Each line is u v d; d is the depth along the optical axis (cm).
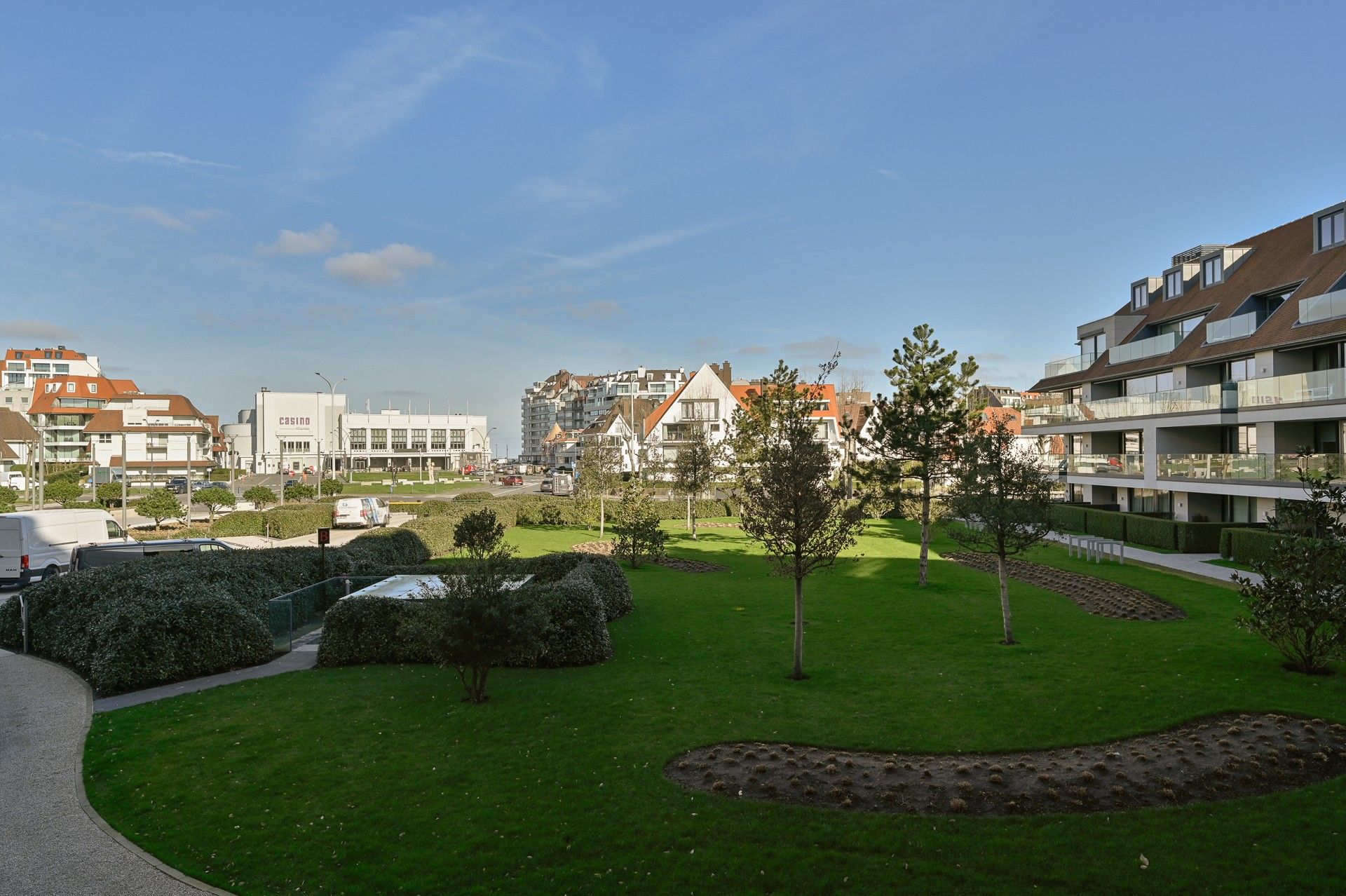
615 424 9281
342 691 1326
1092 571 2594
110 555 2450
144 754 1043
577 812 848
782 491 1384
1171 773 923
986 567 2806
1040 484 1677
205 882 736
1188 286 3928
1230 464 2975
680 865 741
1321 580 1257
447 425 14675
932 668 1423
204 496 4541
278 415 13425
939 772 947
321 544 2138
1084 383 4375
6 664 1619
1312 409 2645
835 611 1991
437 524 3328
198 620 1470
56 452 10100
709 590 2339
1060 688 1270
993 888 697
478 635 1187
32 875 751
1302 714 1108
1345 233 2900
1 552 2467
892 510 4762
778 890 700
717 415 7981
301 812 863
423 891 709
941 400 2464
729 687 1309
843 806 860
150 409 10206
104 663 1362
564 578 1845
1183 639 1590
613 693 1274
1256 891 684
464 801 878
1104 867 726
